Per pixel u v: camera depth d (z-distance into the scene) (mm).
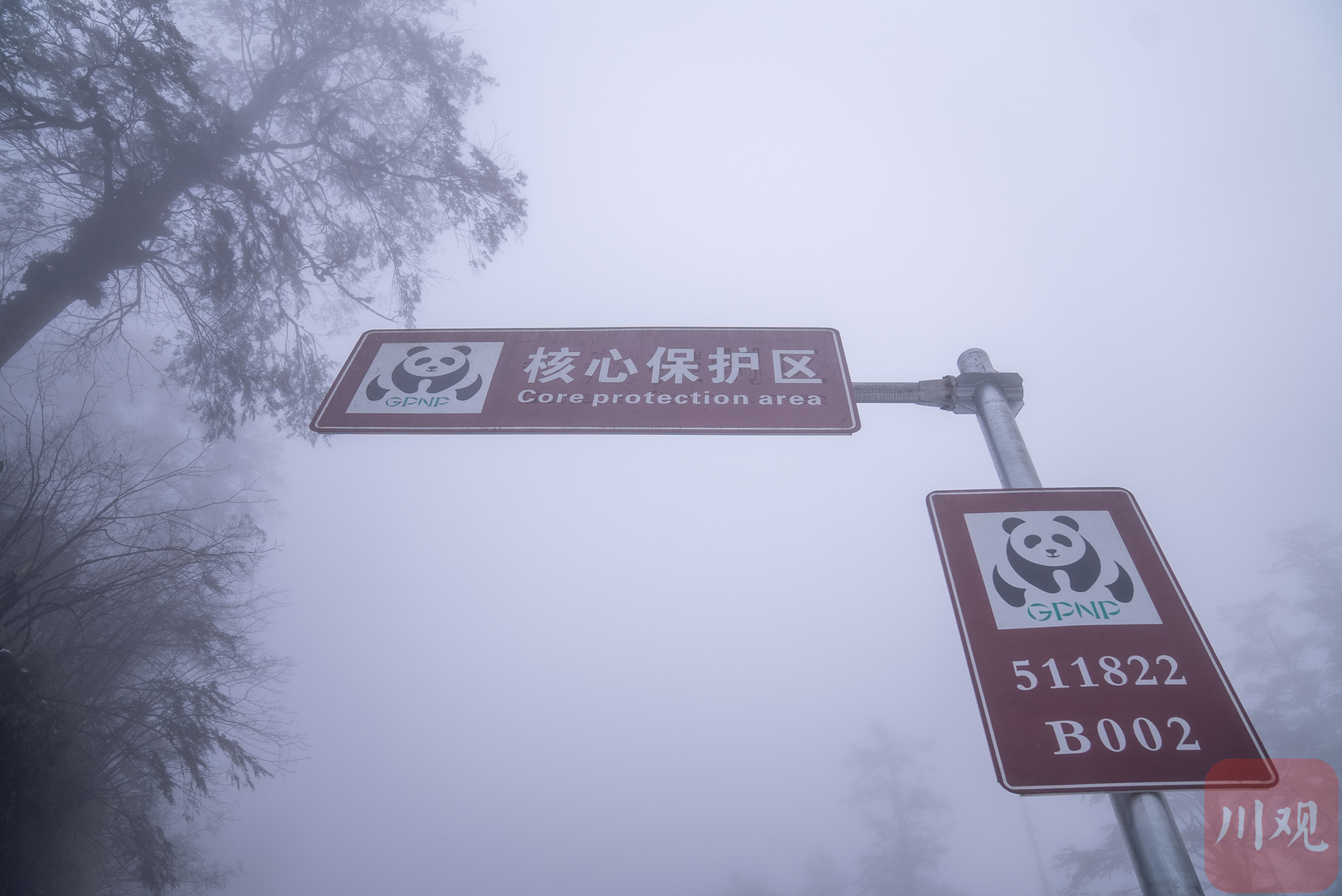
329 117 16125
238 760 11633
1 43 10531
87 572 9188
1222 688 2557
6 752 7453
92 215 11945
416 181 16406
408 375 4066
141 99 11617
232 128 12922
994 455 3607
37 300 11352
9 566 8281
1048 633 2748
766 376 3982
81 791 8484
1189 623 2746
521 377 4035
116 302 12367
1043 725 2500
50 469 8500
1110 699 2549
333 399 3934
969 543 3055
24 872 7852
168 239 12406
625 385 3959
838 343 4148
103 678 9969
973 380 3865
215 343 13133
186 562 10414
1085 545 3023
